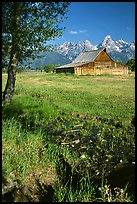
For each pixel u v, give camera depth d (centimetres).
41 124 1479
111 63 9938
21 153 868
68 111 1911
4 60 1800
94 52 10119
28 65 1908
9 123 1067
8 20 1716
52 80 6138
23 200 666
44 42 1806
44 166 854
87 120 1627
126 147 1120
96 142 1182
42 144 1026
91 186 686
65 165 887
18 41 1734
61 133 1308
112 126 1489
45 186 759
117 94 3356
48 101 2380
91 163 934
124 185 689
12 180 702
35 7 1758
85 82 5812
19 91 3128
